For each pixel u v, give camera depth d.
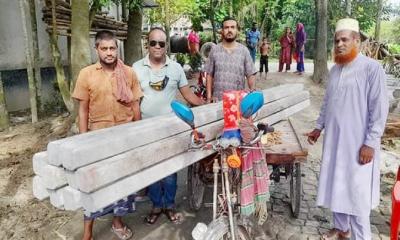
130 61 12.05
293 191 4.05
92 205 2.14
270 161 3.51
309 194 4.67
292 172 4.03
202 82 7.36
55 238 3.76
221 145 2.58
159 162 2.57
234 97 2.62
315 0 12.50
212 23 19.23
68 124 6.93
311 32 28.48
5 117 7.29
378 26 19.78
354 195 3.17
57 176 2.22
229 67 4.45
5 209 4.34
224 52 4.48
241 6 21.48
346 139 3.17
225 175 2.67
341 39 3.10
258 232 3.79
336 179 3.23
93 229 3.87
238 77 4.48
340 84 3.19
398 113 7.56
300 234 3.78
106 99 3.27
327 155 3.33
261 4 23.97
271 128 2.76
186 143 2.77
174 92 3.72
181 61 15.84
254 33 14.59
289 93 4.46
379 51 15.35
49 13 7.44
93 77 3.24
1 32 8.52
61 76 7.05
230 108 2.61
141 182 2.43
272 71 15.89
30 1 7.85
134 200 3.47
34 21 7.96
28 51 7.45
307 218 4.08
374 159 3.14
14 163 5.56
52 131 6.92
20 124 7.73
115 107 3.31
